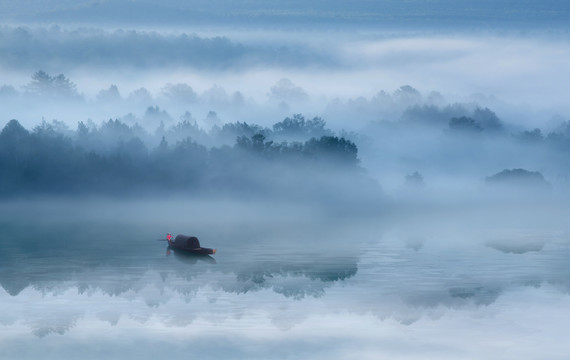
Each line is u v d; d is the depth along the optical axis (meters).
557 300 104.75
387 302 104.44
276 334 88.06
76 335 88.44
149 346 83.94
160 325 92.69
